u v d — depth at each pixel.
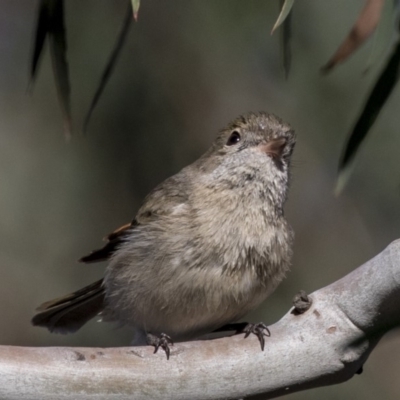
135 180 11.55
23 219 12.01
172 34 11.42
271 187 8.48
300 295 7.04
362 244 11.82
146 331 8.68
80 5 11.19
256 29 11.05
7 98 12.64
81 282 12.11
